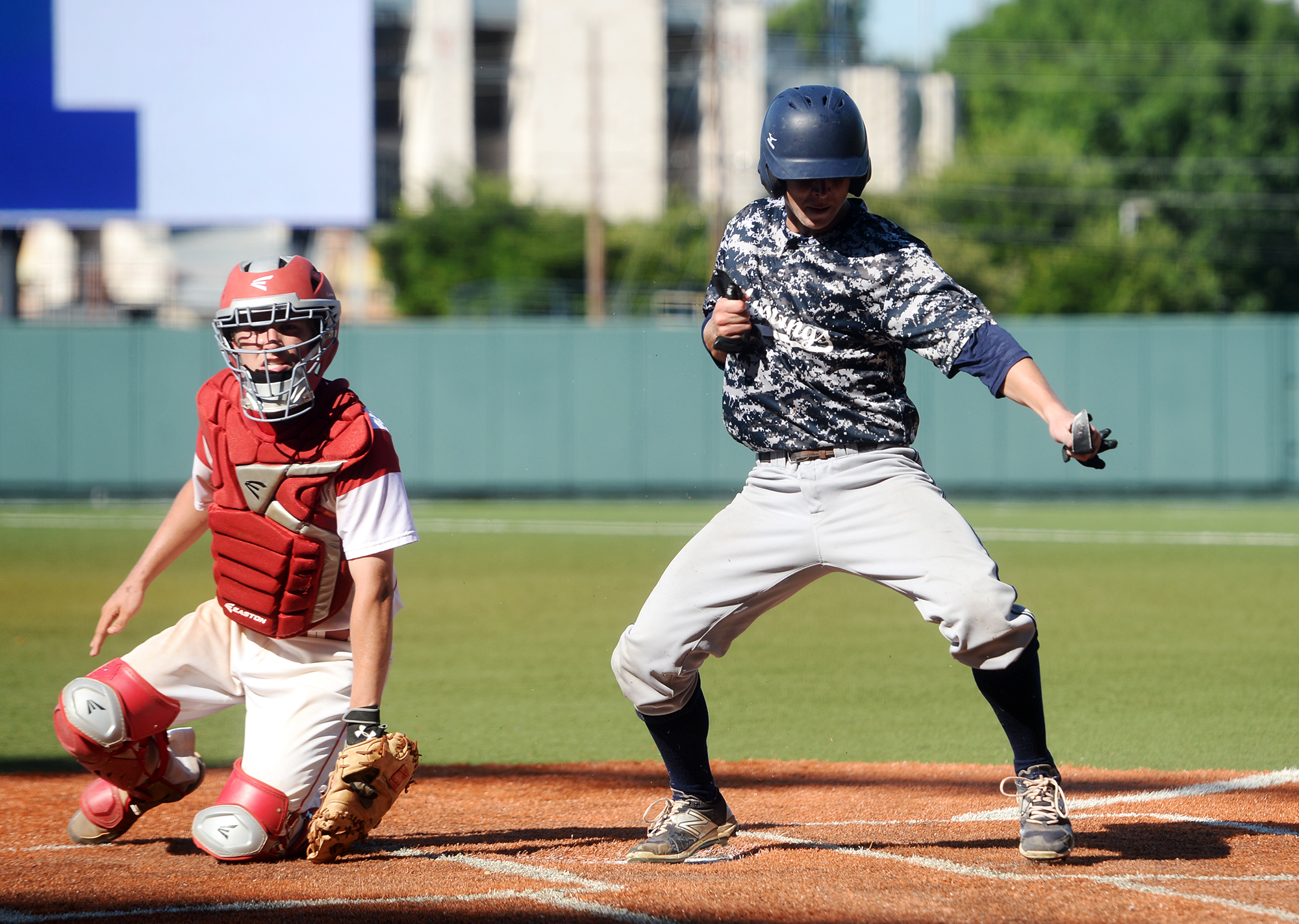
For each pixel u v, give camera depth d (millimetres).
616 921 9852
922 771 17094
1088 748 18281
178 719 12195
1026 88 173000
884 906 10250
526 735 19672
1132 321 69250
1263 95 154250
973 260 138750
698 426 70562
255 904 10375
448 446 71188
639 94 163000
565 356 70938
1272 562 43500
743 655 27078
